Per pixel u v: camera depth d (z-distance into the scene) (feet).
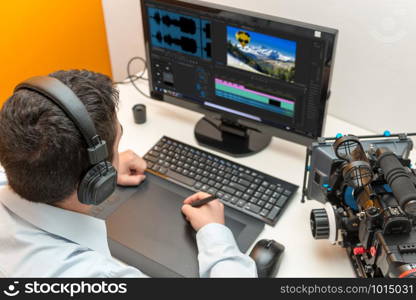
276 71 3.96
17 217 2.56
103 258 2.66
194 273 3.34
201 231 3.40
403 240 2.85
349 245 3.36
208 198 3.67
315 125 4.05
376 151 3.09
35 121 2.14
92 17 6.11
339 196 3.44
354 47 4.31
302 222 3.78
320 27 3.55
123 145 4.66
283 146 4.59
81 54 6.25
